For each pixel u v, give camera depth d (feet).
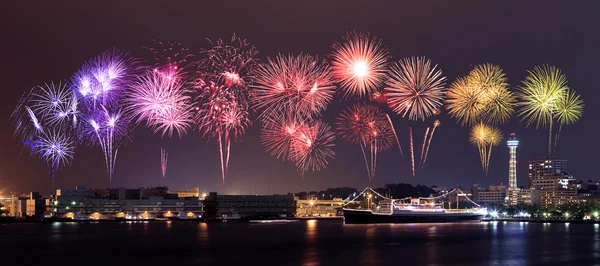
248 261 467.52
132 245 624.59
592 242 637.71
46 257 505.66
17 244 644.69
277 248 577.43
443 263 451.53
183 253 532.73
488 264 445.78
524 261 464.24
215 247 593.83
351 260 469.98
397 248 567.18
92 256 510.99
